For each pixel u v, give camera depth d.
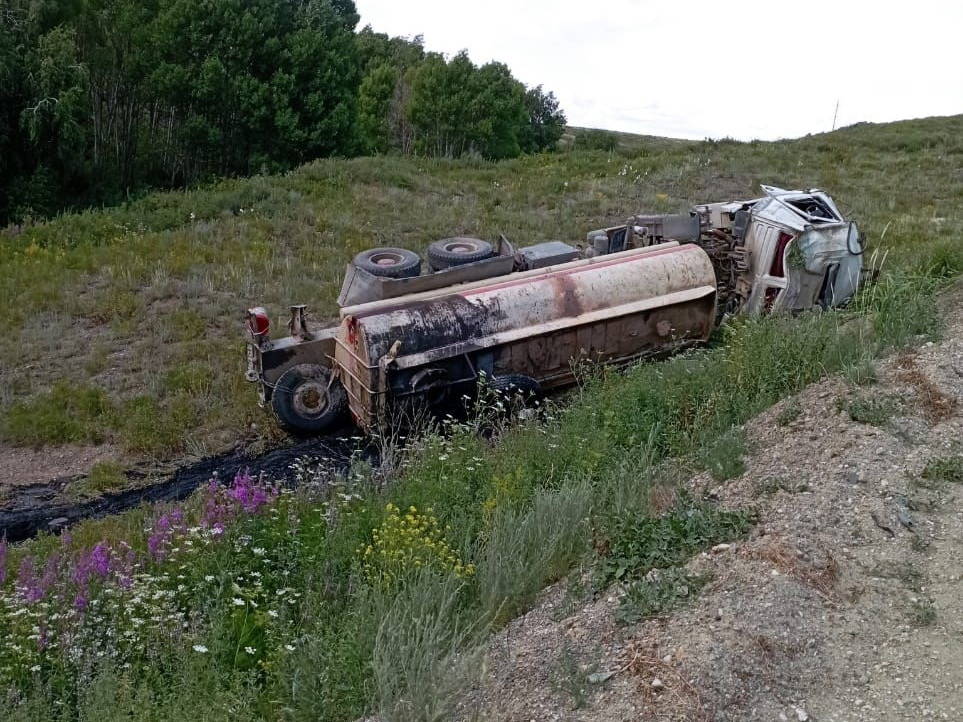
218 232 17.61
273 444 9.69
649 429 7.47
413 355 8.82
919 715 3.96
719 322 11.56
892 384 6.82
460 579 5.53
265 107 33.22
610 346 9.85
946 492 5.57
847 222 11.22
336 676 4.85
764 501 5.79
